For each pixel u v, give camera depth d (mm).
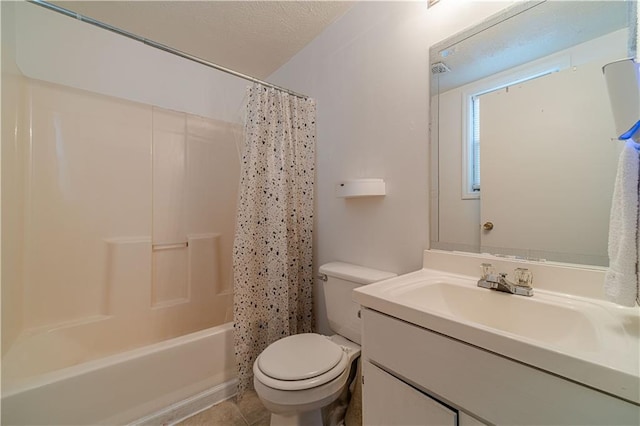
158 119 1943
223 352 1452
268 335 1525
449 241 1129
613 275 647
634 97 577
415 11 1252
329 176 1712
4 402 934
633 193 612
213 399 1399
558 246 859
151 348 1266
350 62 1559
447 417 647
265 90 1590
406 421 745
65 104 1593
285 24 1671
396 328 775
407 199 1276
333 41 1668
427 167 1200
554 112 877
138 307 1764
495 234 1002
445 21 1147
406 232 1280
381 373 818
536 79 916
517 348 534
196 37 1782
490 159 1021
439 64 1164
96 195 1679
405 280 1003
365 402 872
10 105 1316
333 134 1679
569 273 814
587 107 816
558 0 880
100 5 1506
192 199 2088
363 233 1489
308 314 1775
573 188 835
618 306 711
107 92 1757
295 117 1723
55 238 1535
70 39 1628
